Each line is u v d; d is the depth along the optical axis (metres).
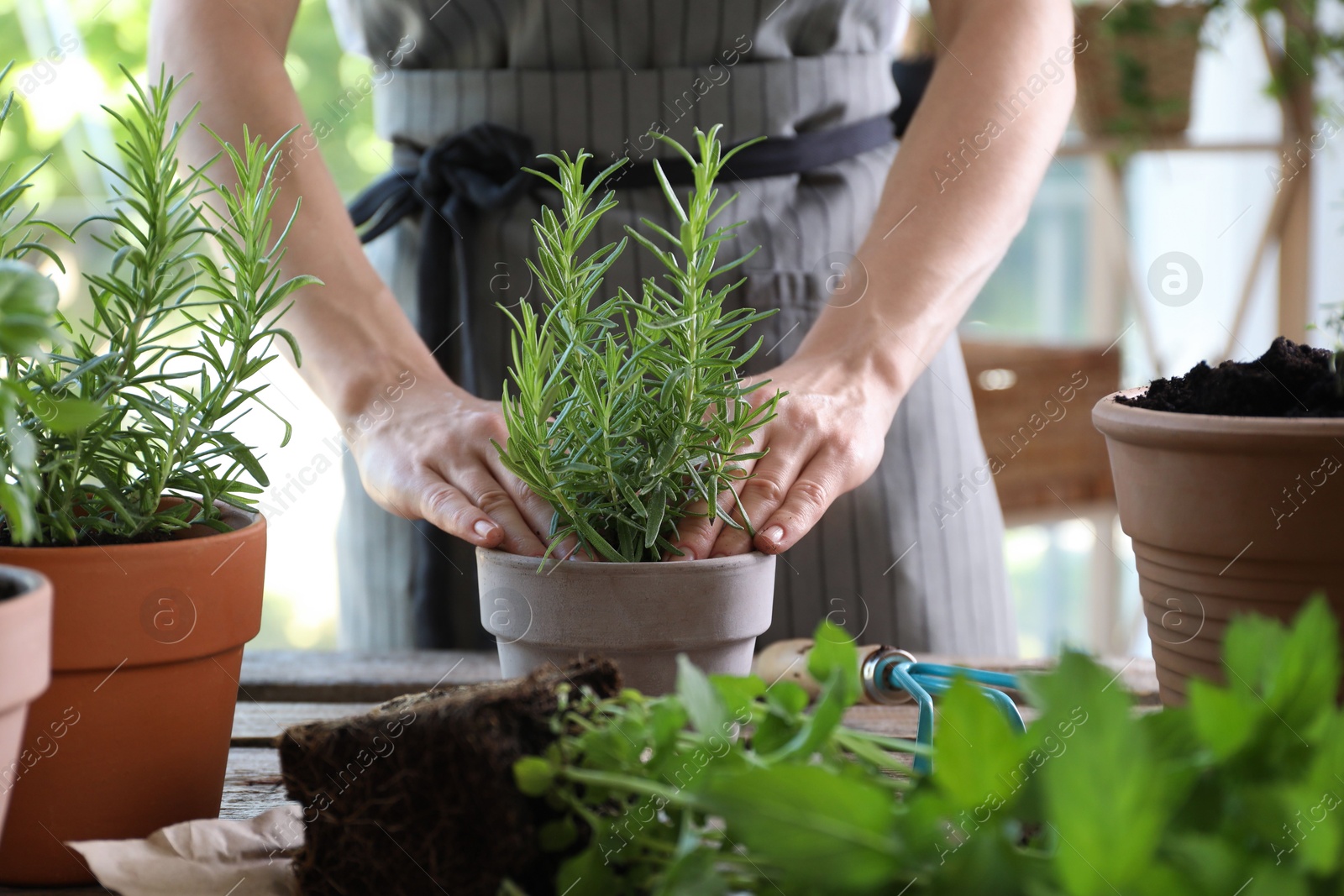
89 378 0.45
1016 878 0.27
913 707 0.64
